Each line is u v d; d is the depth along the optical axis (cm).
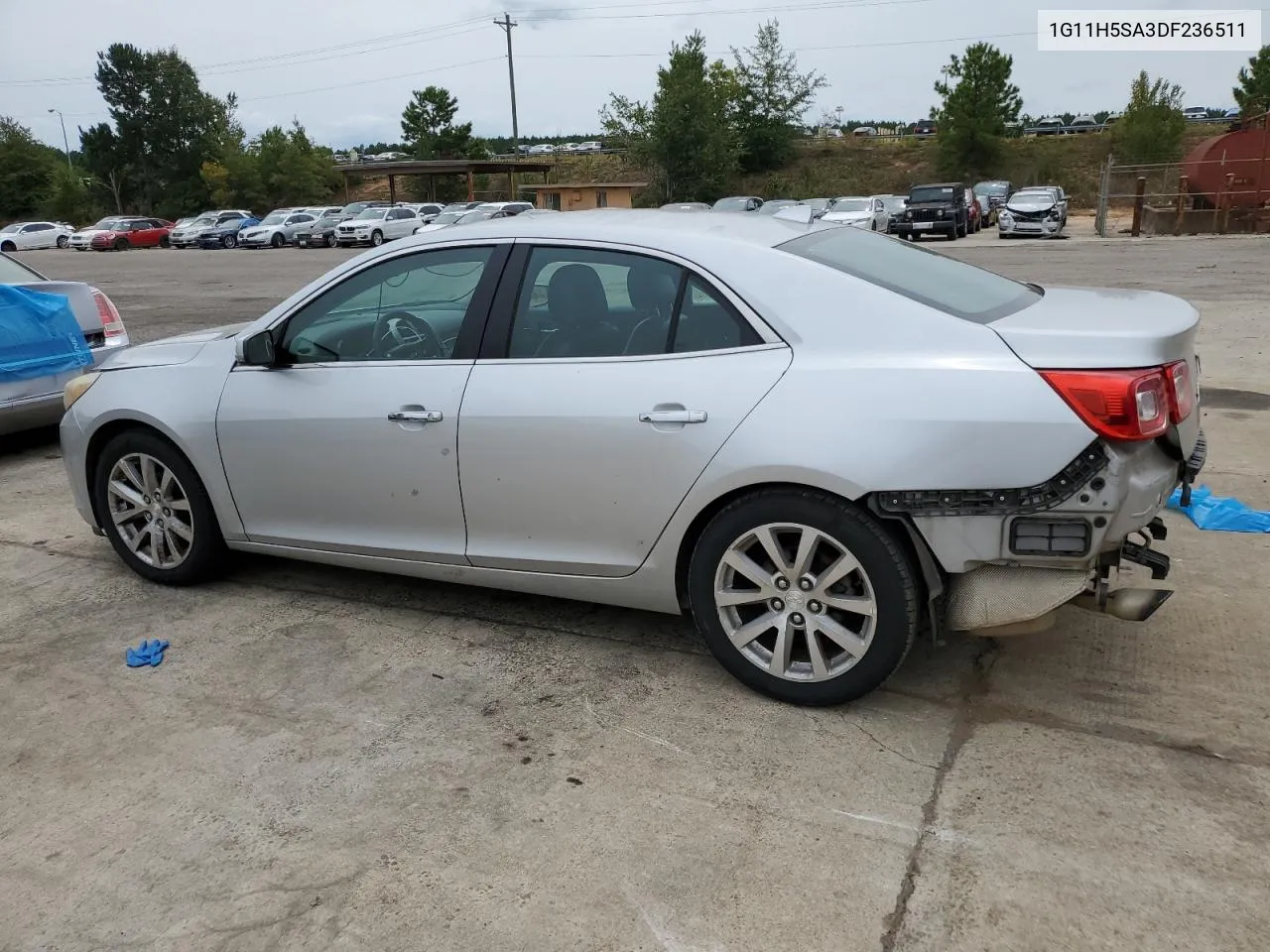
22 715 342
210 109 7888
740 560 326
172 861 265
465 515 368
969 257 2156
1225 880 244
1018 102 5653
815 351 309
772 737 314
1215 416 686
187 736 326
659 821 274
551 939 233
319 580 455
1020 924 232
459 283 370
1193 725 312
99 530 472
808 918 237
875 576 304
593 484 339
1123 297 353
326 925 240
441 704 341
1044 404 280
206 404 414
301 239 4128
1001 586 297
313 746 318
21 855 269
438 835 271
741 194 5762
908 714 324
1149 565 313
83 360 689
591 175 6600
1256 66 5534
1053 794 279
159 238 4822
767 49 5831
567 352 346
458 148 7181
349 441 382
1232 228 2697
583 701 340
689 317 329
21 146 7119
